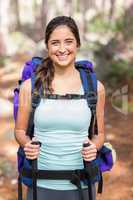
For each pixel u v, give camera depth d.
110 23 23.11
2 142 8.35
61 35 3.00
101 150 3.27
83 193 3.12
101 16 29.39
